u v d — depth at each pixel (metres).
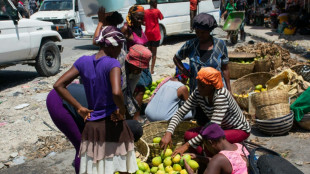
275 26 15.81
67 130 3.13
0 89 7.63
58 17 15.31
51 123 5.53
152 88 6.16
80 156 2.76
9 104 6.50
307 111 4.67
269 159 2.46
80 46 13.29
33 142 4.85
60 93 2.66
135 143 3.99
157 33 8.00
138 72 3.81
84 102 3.14
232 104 3.29
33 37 7.84
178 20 12.80
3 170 4.10
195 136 3.52
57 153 4.52
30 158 4.41
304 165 3.86
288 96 4.82
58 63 8.82
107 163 2.71
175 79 4.60
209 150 3.01
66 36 16.53
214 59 3.80
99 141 2.66
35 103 6.50
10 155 4.45
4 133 5.14
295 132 4.73
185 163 3.09
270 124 4.54
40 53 8.18
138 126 3.32
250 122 5.14
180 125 4.29
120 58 3.62
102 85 2.58
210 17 3.70
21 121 5.59
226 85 4.01
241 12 12.06
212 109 3.36
